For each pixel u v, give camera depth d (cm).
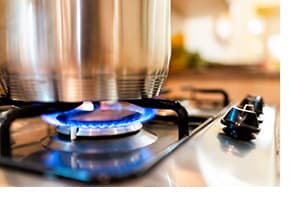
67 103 41
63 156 37
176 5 149
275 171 29
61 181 26
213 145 38
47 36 38
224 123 44
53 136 45
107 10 38
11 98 45
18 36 40
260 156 34
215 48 220
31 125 57
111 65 39
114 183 26
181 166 30
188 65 185
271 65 181
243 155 34
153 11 43
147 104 48
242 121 41
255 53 227
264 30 230
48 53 38
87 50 38
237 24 218
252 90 149
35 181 26
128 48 40
